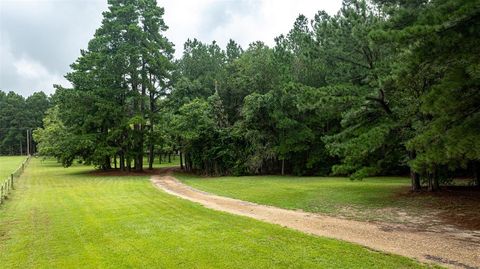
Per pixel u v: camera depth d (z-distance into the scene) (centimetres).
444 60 1057
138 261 879
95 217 1439
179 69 4966
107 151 3647
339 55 1986
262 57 3906
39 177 3378
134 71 3838
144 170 4281
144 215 1455
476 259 817
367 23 1825
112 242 1055
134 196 2039
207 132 3644
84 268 841
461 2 963
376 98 1783
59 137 4531
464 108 1088
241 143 3684
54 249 1003
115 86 3856
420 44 986
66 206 1719
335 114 2256
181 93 4219
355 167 1820
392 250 900
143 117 3850
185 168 4434
